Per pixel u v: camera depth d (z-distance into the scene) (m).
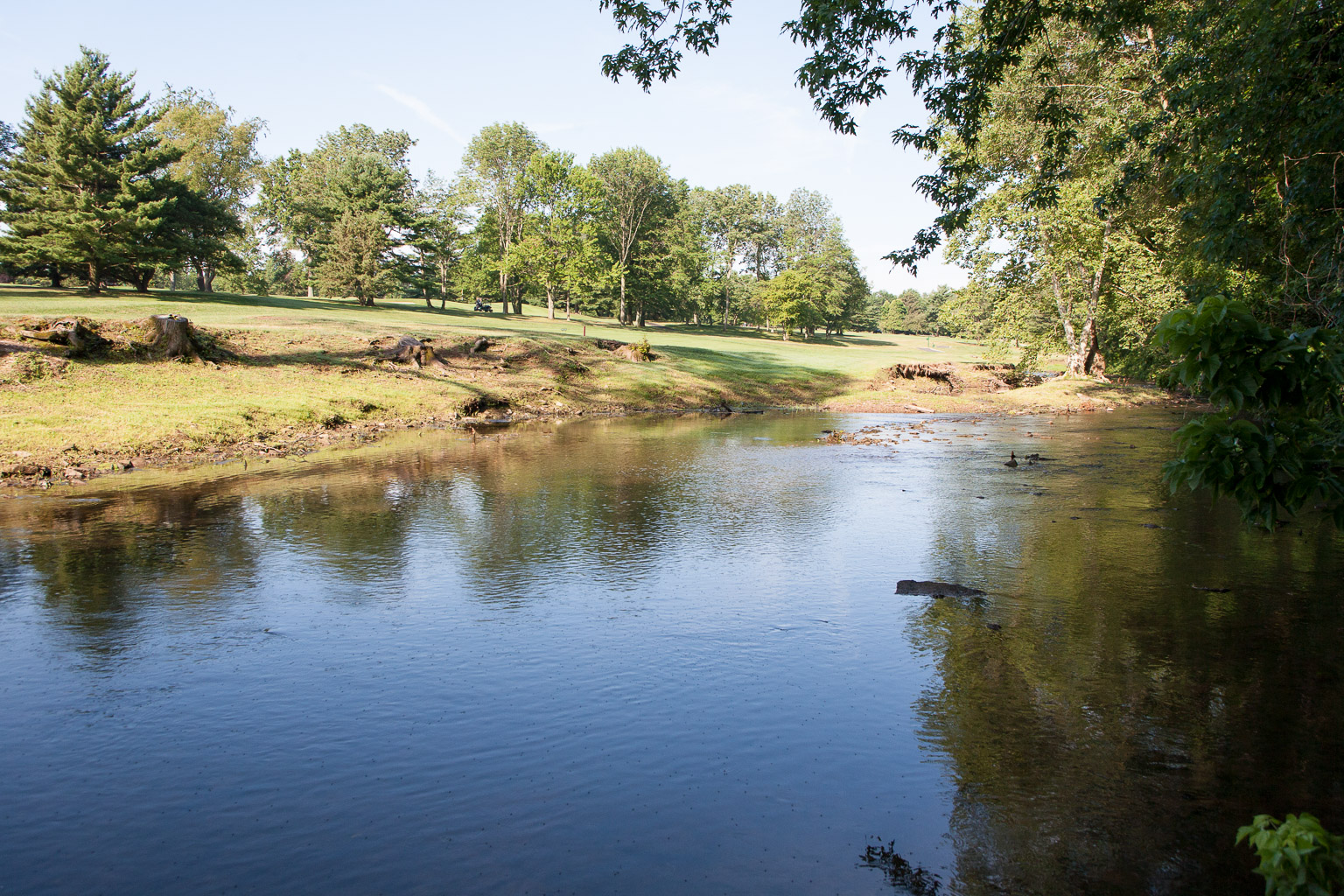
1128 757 5.26
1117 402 37.75
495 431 26.53
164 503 14.08
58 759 5.35
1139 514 13.38
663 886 3.96
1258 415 4.80
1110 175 24.47
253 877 4.07
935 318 156.50
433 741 5.57
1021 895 3.86
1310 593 8.78
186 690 6.45
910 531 12.23
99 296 46.19
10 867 4.17
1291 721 5.73
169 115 67.75
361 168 69.25
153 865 4.18
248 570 9.94
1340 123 8.28
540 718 5.92
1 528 12.13
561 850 4.28
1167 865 4.08
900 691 6.37
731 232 117.75
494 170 84.25
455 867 4.14
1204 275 15.79
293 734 5.68
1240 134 9.89
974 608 8.44
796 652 7.25
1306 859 2.69
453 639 7.62
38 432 18.44
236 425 21.83
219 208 54.03
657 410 35.66
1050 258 37.16
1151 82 19.14
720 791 4.90
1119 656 7.01
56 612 8.34
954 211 13.00
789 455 21.23
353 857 4.24
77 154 46.34
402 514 13.32
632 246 93.50
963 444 23.66
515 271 79.44
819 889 3.92
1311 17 8.97
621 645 7.44
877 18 10.84
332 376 29.22
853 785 4.96
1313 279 9.80
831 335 120.38
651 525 12.68
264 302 57.31
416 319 54.53
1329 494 4.34
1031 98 29.05
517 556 10.70
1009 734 5.61
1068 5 12.06
